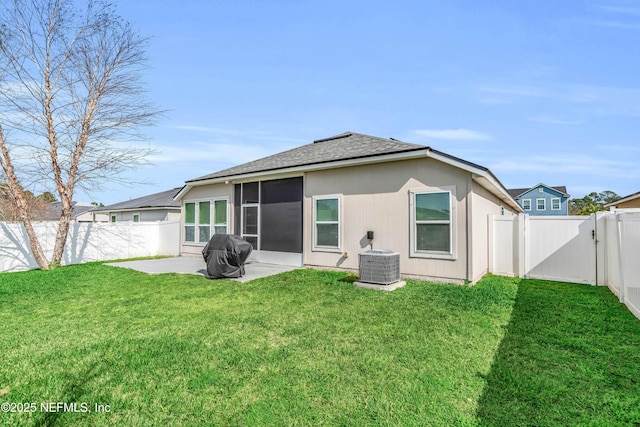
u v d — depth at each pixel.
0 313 5.43
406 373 3.21
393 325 4.60
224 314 5.23
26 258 11.62
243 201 11.97
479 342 3.97
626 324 4.61
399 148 8.44
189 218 14.36
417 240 8.04
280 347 3.86
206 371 3.28
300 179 10.37
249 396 2.83
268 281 7.91
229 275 8.38
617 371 3.24
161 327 4.64
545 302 5.86
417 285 7.30
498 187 8.86
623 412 2.57
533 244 8.44
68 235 13.02
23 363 3.50
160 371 3.29
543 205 39.28
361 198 8.92
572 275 7.91
